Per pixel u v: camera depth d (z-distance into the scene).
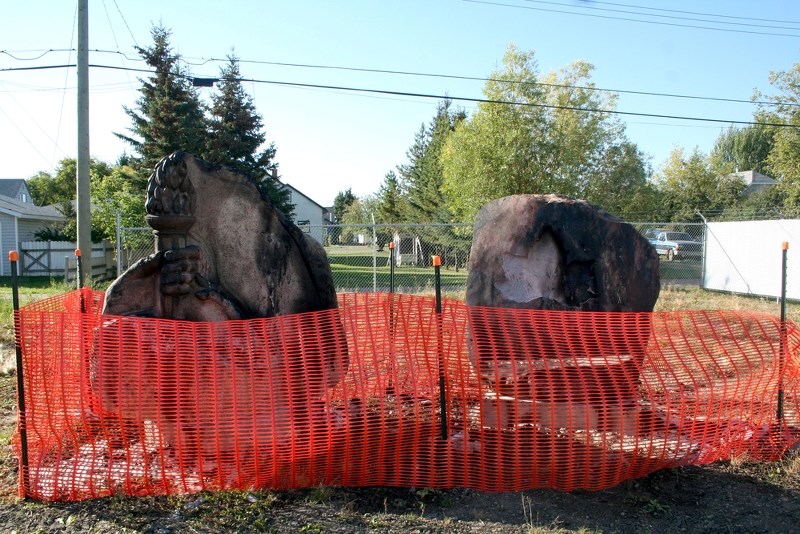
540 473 4.06
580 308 5.20
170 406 4.03
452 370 4.35
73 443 4.00
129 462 3.88
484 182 26.08
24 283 21.52
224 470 4.01
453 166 27.28
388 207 47.03
